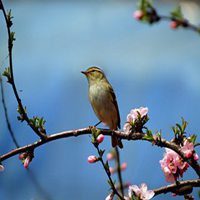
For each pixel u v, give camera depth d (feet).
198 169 27.81
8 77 28.86
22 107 29.30
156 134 28.94
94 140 28.12
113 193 28.66
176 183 28.68
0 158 29.58
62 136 29.71
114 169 41.70
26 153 30.01
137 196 28.22
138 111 29.91
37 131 29.50
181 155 27.99
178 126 28.73
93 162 28.14
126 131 29.99
